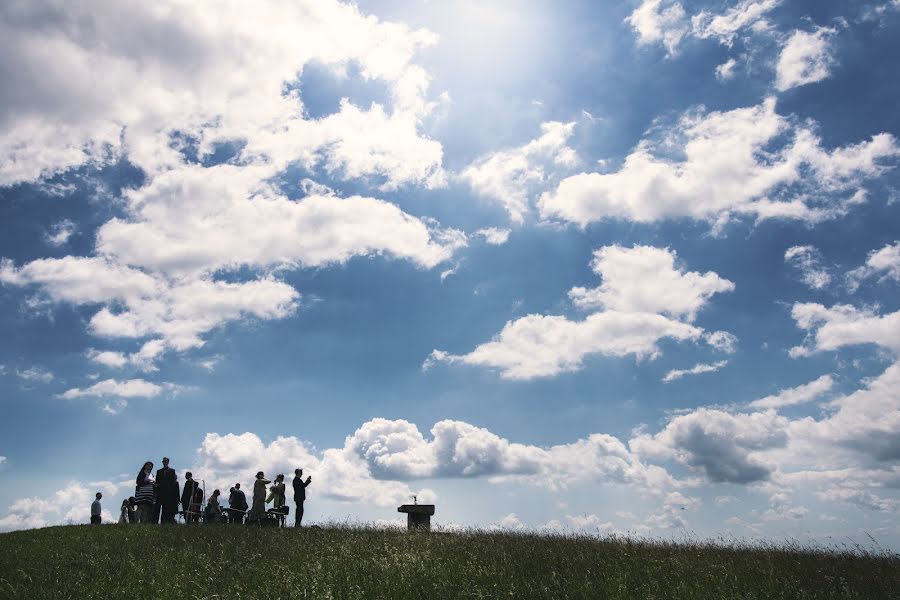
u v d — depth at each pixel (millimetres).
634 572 11672
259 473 23609
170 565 13078
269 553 14383
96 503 26172
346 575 11414
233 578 11664
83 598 10531
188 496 24609
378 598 10062
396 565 12172
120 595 10758
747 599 9703
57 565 13250
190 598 10625
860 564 12953
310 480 23438
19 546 16234
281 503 23703
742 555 13953
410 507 22062
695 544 15695
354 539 16422
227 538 17172
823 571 11930
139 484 23297
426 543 15531
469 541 16094
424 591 10312
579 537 17328
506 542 15906
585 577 11148
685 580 10984
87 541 17031
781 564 12680
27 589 10977
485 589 10305
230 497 24344
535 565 12375
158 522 23484
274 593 10523
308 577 11367
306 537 17203
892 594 10133
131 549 15430
